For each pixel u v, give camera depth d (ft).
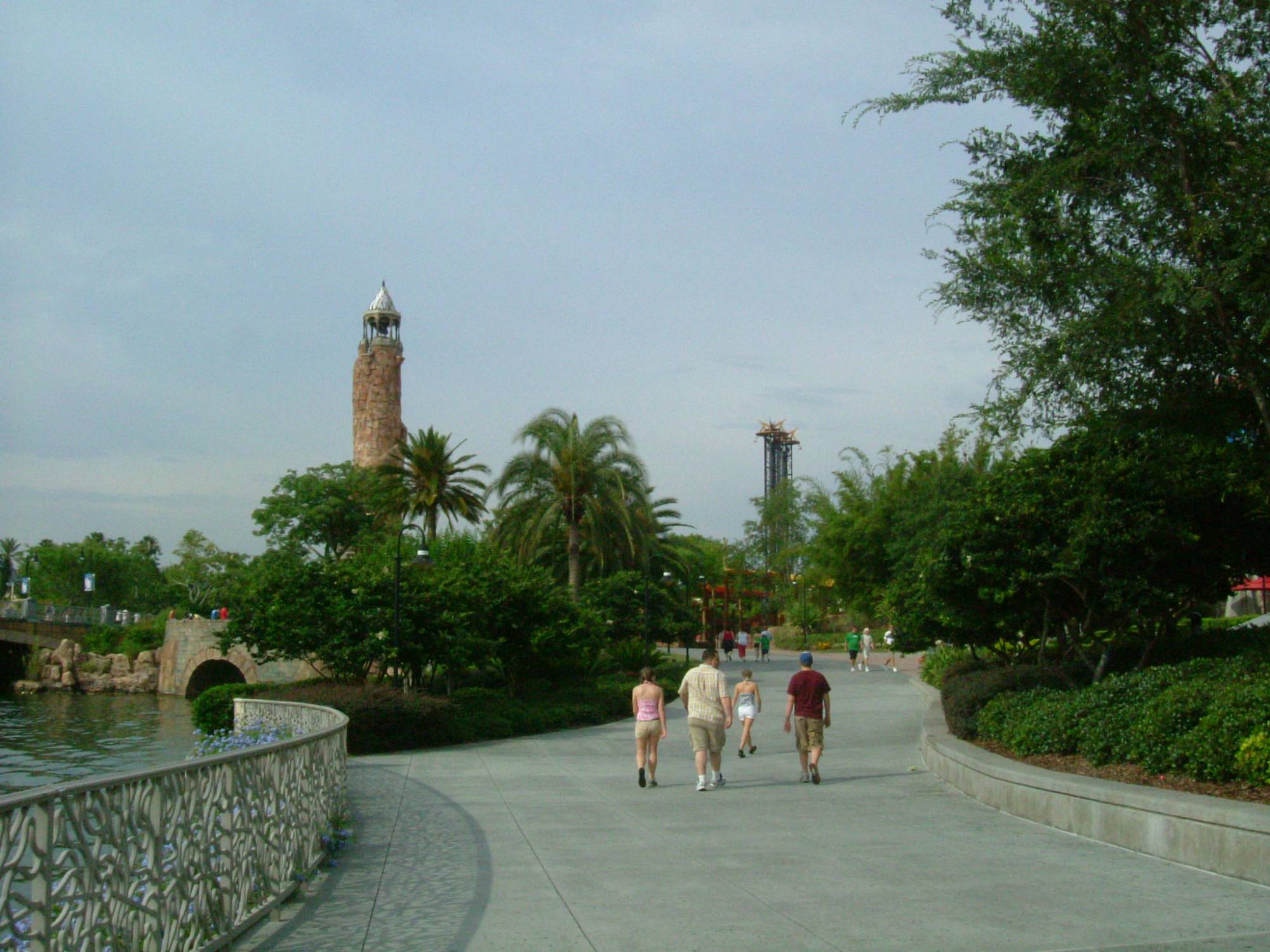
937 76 40.24
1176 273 34.68
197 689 203.51
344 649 85.10
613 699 99.55
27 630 247.91
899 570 128.26
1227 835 25.32
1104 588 49.47
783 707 100.99
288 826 24.64
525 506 139.03
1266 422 38.17
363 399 336.29
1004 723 45.88
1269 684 31.60
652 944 19.51
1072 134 40.34
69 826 13.89
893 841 31.40
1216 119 35.47
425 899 23.77
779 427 345.10
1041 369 38.88
